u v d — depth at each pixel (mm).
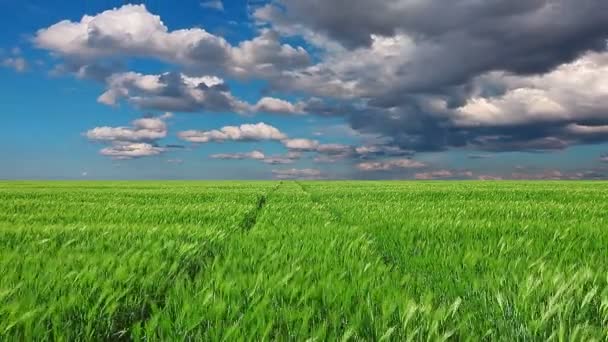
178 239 6723
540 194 22391
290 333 3100
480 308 3730
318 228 8336
